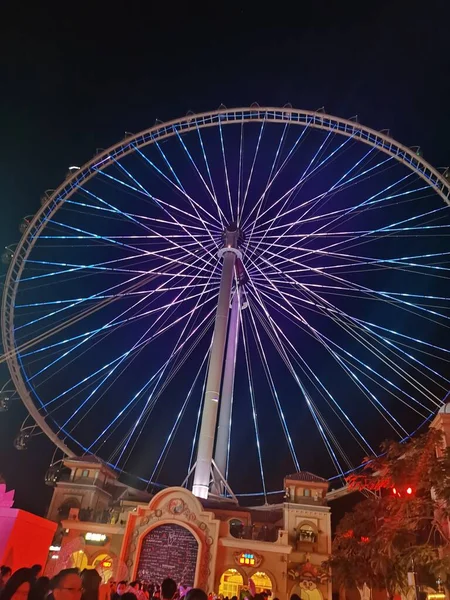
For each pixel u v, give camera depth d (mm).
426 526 32531
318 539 54406
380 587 32281
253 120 54594
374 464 33750
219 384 54969
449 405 42625
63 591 8688
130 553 48594
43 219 54406
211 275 62344
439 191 49500
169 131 55281
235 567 48781
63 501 58188
